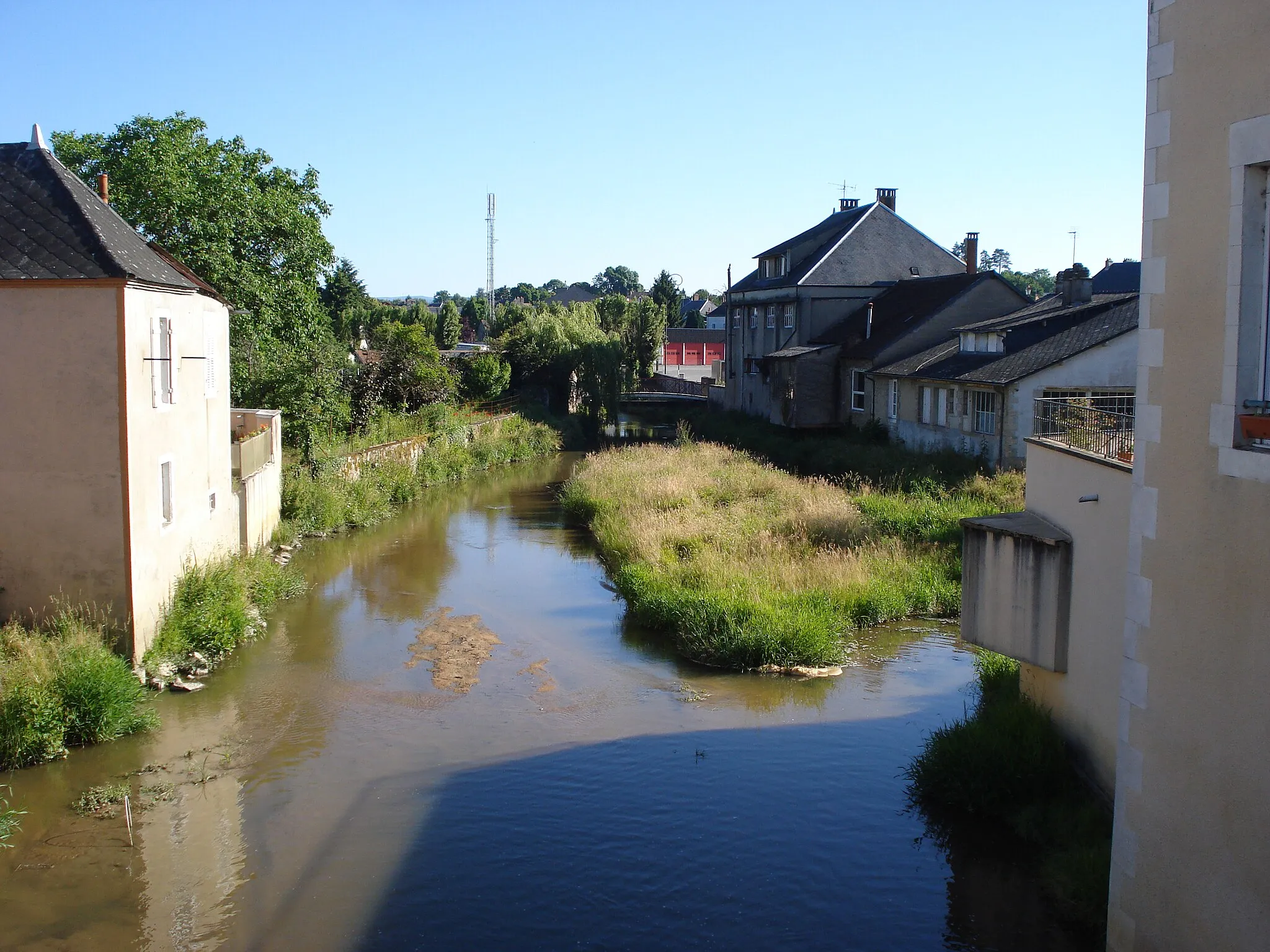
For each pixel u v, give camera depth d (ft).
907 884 30.45
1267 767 18.24
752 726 42.93
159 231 82.74
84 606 44.37
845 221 155.74
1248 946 18.70
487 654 52.90
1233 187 18.70
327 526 83.66
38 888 30.42
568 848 32.94
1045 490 36.52
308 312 97.45
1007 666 44.60
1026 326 95.50
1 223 44.01
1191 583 20.02
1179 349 20.21
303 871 31.58
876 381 120.26
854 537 67.87
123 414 43.50
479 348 188.96
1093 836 30.12
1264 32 17.87
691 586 60.03
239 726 42.80
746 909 29.40
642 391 220.02
